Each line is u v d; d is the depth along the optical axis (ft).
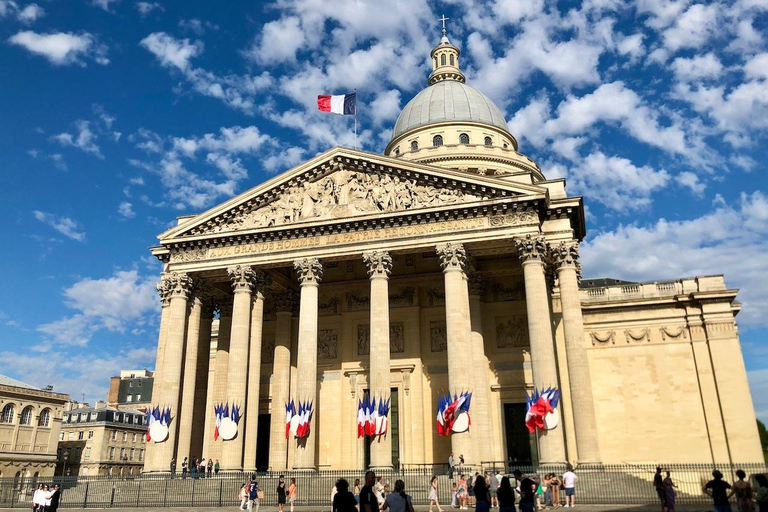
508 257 239.91
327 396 251.80
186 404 228.63
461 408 193.16
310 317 218.18
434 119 380.58
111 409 483.92
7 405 385.29
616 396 236.84
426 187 220.64
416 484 185.78
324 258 223.92
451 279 207.51
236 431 211.82
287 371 250.78
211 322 262.47
